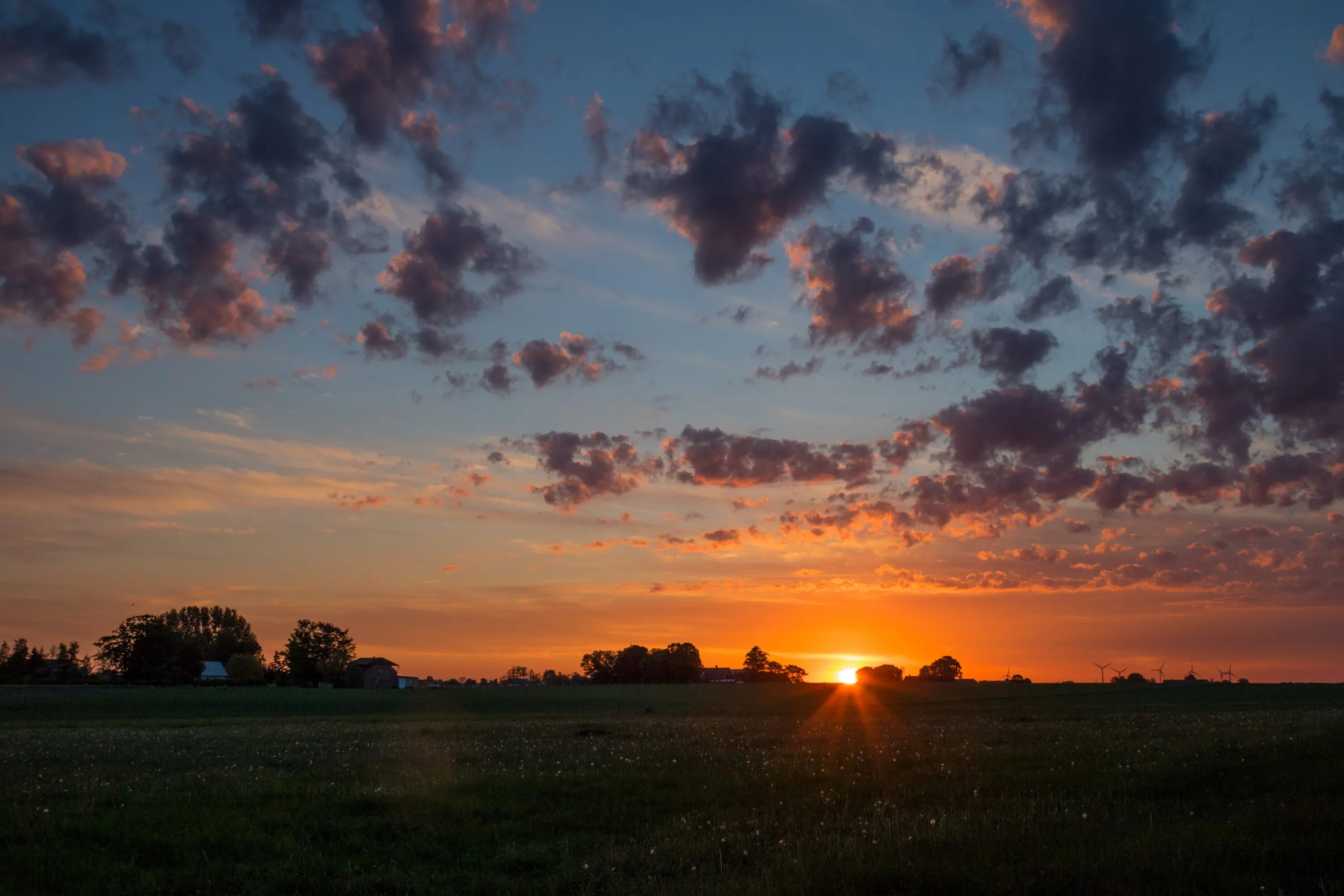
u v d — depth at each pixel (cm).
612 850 1180
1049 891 894
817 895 930
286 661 17825
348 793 1641
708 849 1173
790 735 3434
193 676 16362
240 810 1461
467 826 1376
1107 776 1670
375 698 10525
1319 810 1210
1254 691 11381
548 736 3494
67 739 3575
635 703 9088
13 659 16338
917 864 1008
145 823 1352
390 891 1037
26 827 1317
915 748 2573
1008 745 2675
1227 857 977
